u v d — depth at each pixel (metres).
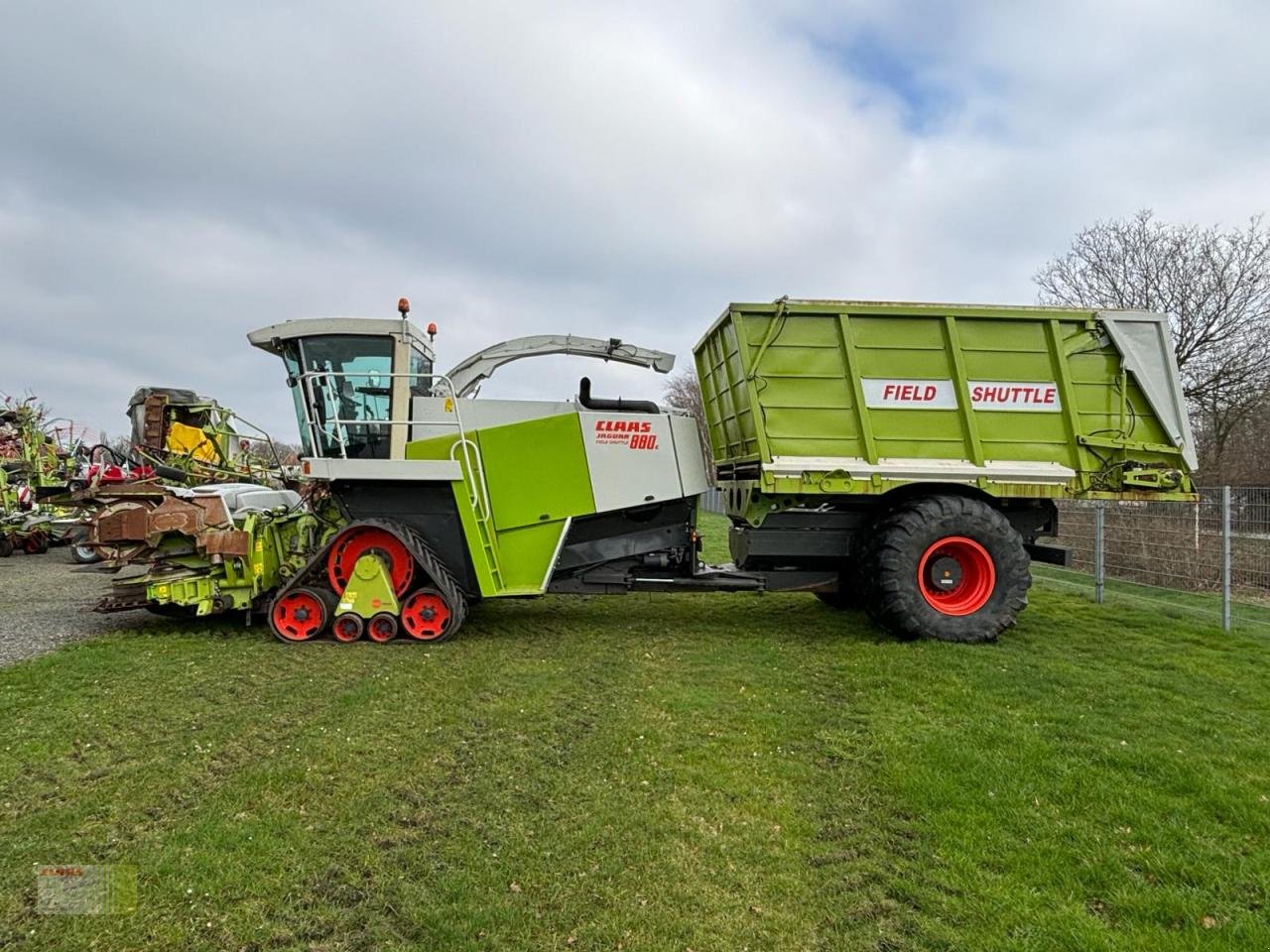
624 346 7.90
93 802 3.25
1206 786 3.36
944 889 2.63
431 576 6.20
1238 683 4.98
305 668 5.40
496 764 3.71
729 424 7.00
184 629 6.76
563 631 6.77
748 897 2.59
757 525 6.50
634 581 6.68
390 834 3.01
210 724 4.21
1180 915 2.46
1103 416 6.37
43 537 13.87
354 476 6.23
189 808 3.21
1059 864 2.76
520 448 6.43
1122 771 3.58
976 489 6.39
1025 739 3.94
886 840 2.98
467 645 6.18
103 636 6.47
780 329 6.20
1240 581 8.52
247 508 6.89
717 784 3.47
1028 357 6.29
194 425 11.91
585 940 2.36
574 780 3.52
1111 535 9.41
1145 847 2.88
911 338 6.23
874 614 6.44
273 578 6.68
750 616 7.49
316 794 3.35
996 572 6.09
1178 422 6.33
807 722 4.29
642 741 4.00
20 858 2.79
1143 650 5.89
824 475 6.10
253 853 2.84
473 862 2.80
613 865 2.79
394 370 6.79
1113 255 20.14
